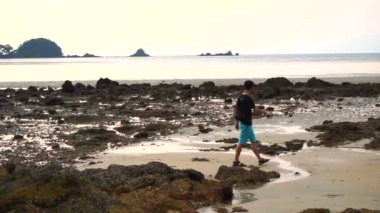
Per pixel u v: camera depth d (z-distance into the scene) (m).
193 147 18.30
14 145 19.66
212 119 27.00
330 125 21.77
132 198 10.02
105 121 27.17
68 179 9.23
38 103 37.66
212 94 42.41
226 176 12.84
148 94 44.41
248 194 11.36
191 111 31.05
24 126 25.53
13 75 90.94
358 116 26.58
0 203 8.50
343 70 91.44
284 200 10.73
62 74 93.56
